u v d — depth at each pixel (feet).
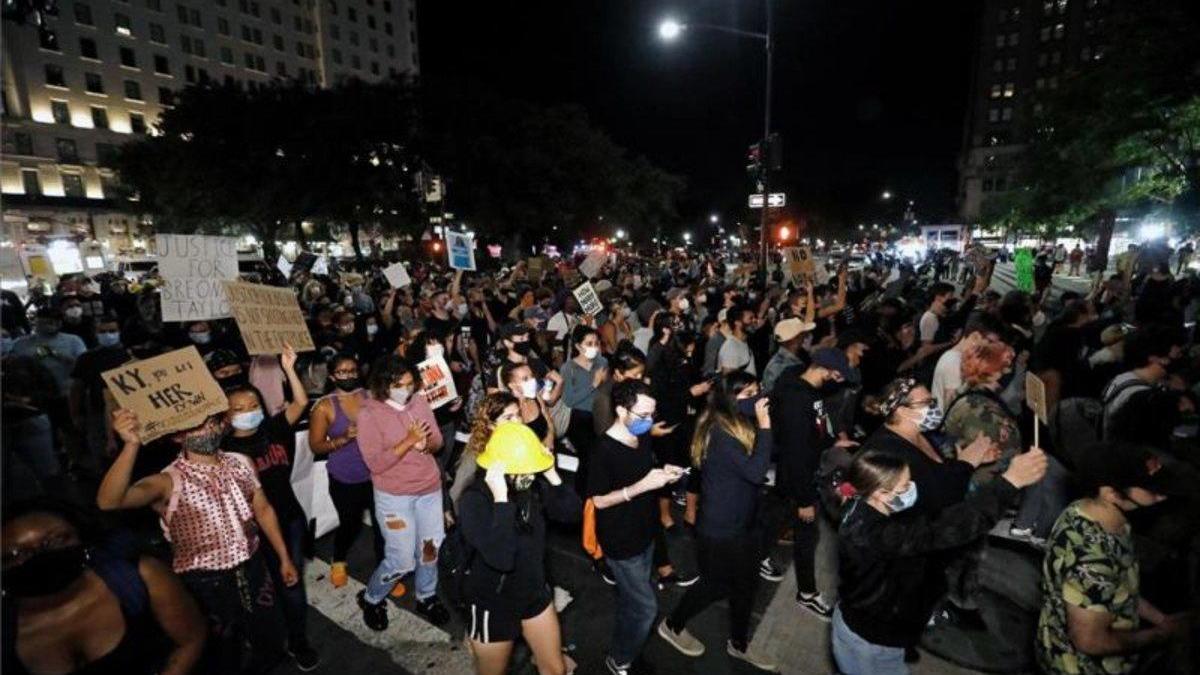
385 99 125.70
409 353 23.35
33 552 8.29
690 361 28.14
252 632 12.83
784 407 15.61
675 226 280.92
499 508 11.48
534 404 17.52
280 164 119.96
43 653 8.61
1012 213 94.38
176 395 12.02
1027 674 13.71
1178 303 36.78
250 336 16.52
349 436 16.75
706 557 13.88
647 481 12.59
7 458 18.24
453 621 16.06
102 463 22.48
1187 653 9.88
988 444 12.71
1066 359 20.56
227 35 241.35
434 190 71.15
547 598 12.19
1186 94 50.39
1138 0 53.26
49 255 95.20
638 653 13.71
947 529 9.91
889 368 25.48
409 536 15.31
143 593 9.23
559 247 182.80
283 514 15.06
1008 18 291.38
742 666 14.37
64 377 24.84
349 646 15.23
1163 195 57.06
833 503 15.35
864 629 10.68
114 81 209.77
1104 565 9.93
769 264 78.13
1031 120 75.00
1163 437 14.71
